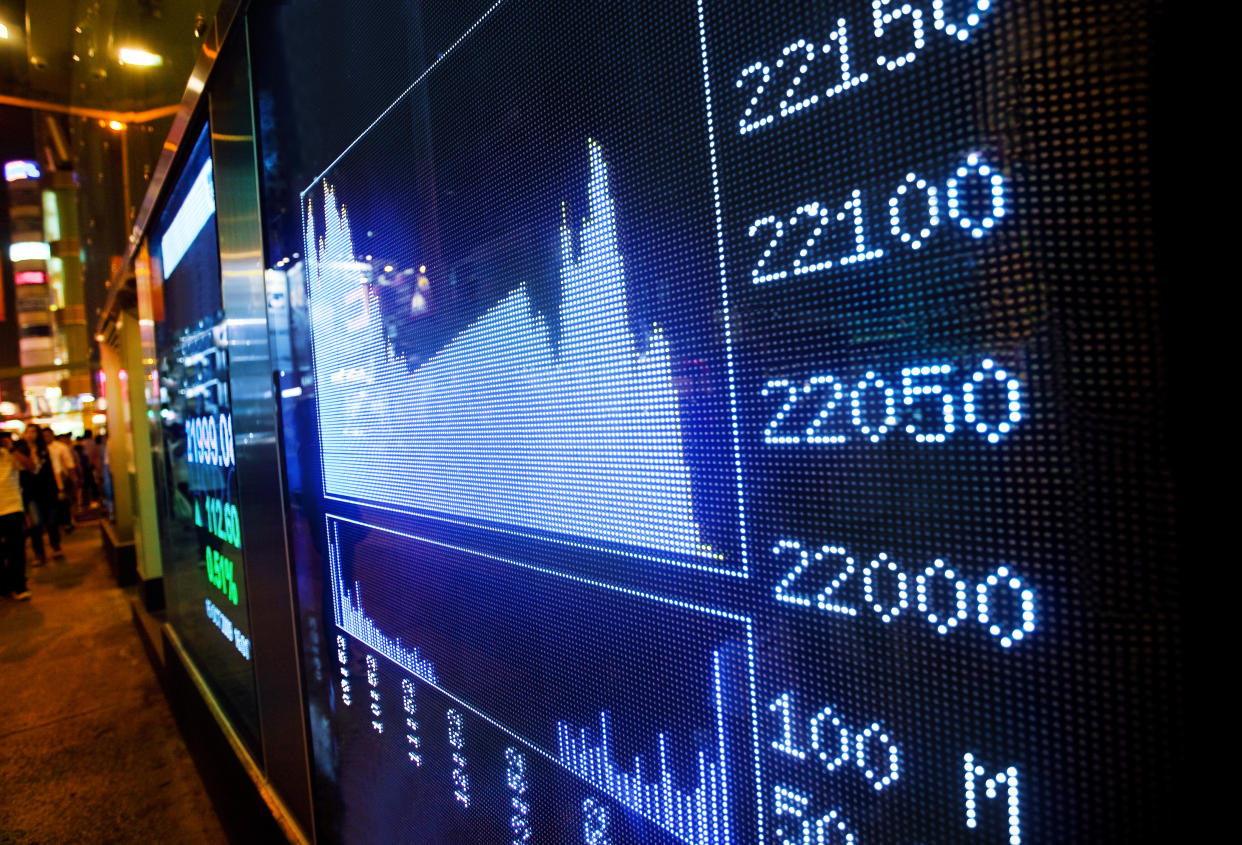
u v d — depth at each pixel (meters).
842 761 0.65
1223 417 0.45
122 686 4.50
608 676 0.90
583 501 0.92
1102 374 0.49
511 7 0.99
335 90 1.51
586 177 0.88
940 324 0.56
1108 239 0.48
